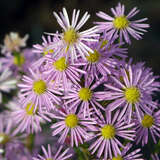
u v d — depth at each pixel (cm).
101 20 84
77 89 30
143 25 34
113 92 30
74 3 89
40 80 31
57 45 30
